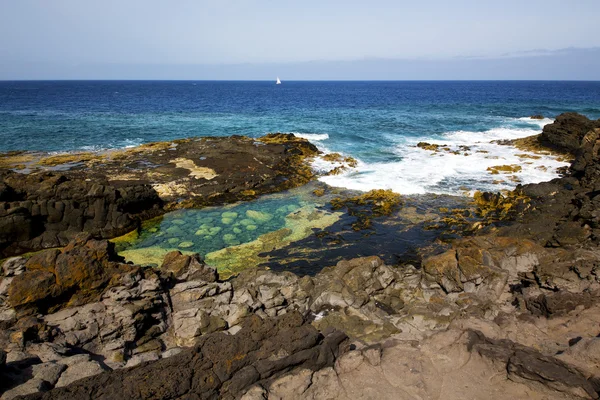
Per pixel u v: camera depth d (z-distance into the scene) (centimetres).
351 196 2745
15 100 9594
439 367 990
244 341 928
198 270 1444
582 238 1767
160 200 2569
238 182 2883
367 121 5912
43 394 771
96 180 2731
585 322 1130
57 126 5072
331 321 1265
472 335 1061
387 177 3102
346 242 2086
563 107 7969
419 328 1212
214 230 2259
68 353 1020
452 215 2392
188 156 3353
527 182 2958
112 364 1000
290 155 3528
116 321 1130
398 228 2239
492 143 4197
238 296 1328
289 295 1426
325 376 941
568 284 1330
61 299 1158
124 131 4850
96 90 16662
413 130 5106
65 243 2155
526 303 1295
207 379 863
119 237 2214
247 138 3984
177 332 1186
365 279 1469
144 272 1270
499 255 1523
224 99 11169
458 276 1449
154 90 17312
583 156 2822
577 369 908
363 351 1020
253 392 866
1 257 2036
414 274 1577
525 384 924
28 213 2098
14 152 3612
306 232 2211
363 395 909
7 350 973
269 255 1972
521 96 12412
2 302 1105
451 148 3997
